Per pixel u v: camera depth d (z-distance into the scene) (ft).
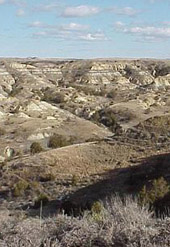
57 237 20.57
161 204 47.60
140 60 513.04
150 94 323.57
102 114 270.87
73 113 286.25
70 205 67.67
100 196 82.38
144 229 19.98
